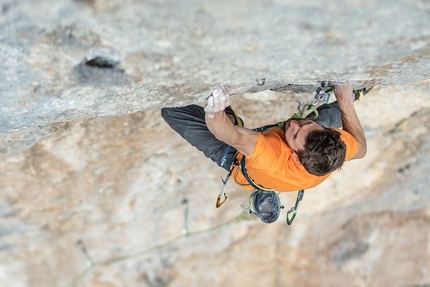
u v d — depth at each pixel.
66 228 6.28
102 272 7.29
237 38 2.43
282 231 7.34
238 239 7.34
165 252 7.25
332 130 2.93
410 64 2.86
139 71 2.66
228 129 2.85
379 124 5.10
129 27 2.32
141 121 4.38
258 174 3.11
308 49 2.58
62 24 2.29
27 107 2.83
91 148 4.62
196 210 6.43
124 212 6.12
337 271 7.73
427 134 5.38
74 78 2.66
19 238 6.32
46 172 4.89
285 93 4.20
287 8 2.19
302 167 3.00
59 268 7.00
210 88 2.93
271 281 7.91
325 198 6.70
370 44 2.54
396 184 6.49
